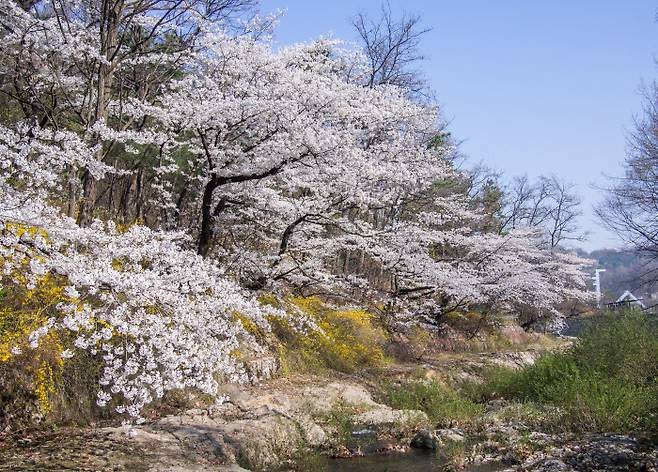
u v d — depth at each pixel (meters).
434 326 19.70
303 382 13.07
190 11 12.59
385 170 13.17
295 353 14.15
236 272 12.88
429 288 18.06
